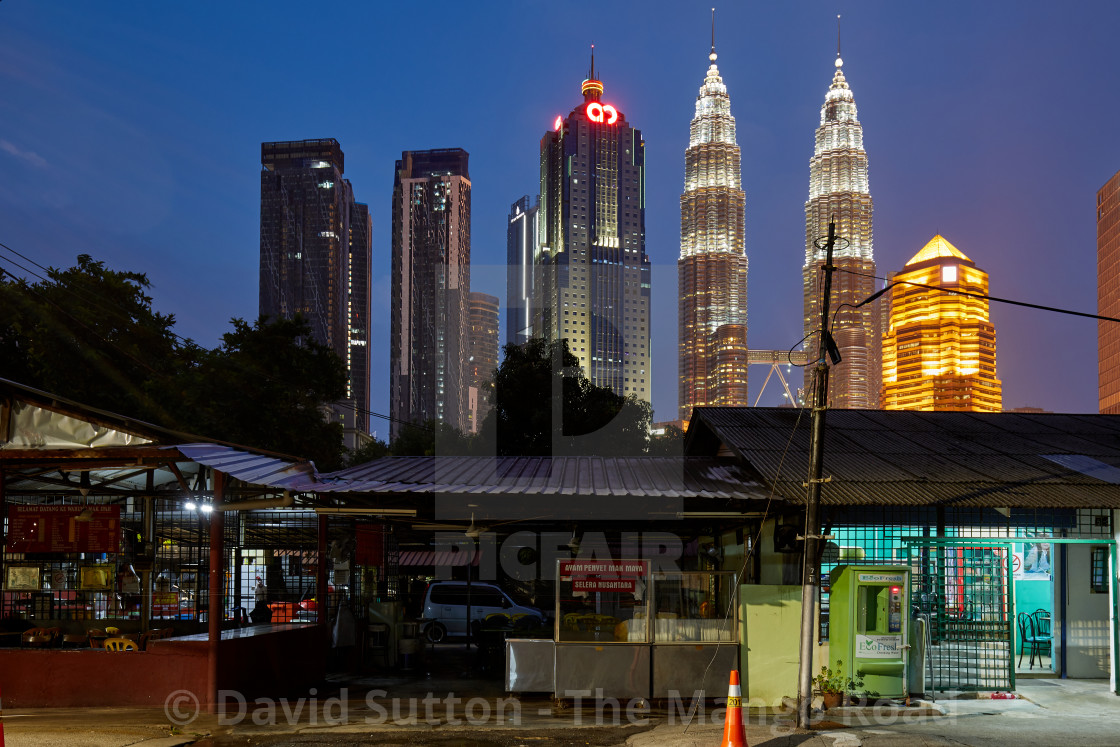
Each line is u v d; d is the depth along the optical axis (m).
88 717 10.56
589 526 16.42
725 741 9.06
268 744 9.48
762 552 15.12
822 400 11.55
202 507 12.03
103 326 32.09
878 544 14.02
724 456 17.91
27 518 12.02
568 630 12.38
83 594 14.77
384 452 67.06
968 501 13.37
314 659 14.29
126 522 15.62
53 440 11.69
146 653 11.38
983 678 13.70
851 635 12.43
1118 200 170.38
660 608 12.70
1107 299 174.75
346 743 9.58
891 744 9.87
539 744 9.70
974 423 18.55
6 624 13.90
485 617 22.12
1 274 29.28
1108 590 15.32
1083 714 11.88
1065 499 13.65
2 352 31.98
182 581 16.36
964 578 14.02
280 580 19.33
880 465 14.91
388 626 16.52
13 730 9.62
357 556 15.42
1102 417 19.62
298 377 33.19
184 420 30.92
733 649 12.47
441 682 14.74
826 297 11.66
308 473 12.93
